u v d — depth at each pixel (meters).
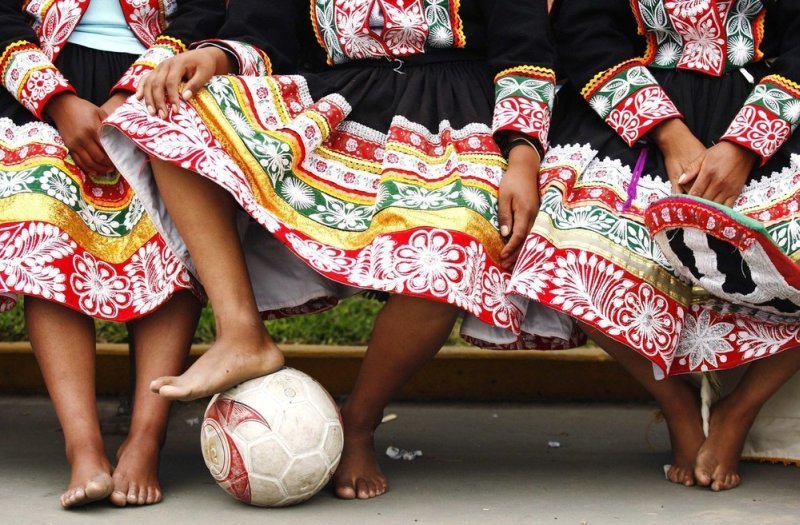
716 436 2.69
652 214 2.43
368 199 2.66
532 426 3.62
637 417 3.76
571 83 2.90
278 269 2.74
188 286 2.60
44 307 2.60
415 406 3.96
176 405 3.83
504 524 2.34
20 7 2.99
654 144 2.76
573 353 4.02
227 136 2.53
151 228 2.73
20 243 2.55
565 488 2.69
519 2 2.83
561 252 2.58
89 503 2.47
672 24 2.80
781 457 2.87
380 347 2.56
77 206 2.69
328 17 2.88
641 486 2.70
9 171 2.68
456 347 4.08
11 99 2.84
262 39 2.84
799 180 2.63
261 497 2.40
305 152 2.63
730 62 2.78
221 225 2.49
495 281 2.57
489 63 2.86
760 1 2.78
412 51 2.84
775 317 2.57
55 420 3.63
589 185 2.70
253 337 2.44
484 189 2.63
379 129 2.75
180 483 2.69
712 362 2.62
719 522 2.35
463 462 3.03
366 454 2.64
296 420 2.38
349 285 2.48
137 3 3.01
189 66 2.57
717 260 2.41
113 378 4.03
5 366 4.03
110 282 2.66
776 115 2.62
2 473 2.80
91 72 2.93
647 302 2.57
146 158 2.56
